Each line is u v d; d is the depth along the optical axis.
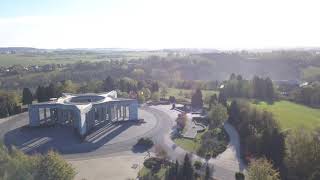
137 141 141.25
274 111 177.12
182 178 101.00
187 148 132.50
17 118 179.62
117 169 113.19
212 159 121.12
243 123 147.38
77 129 154.00
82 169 113.62
